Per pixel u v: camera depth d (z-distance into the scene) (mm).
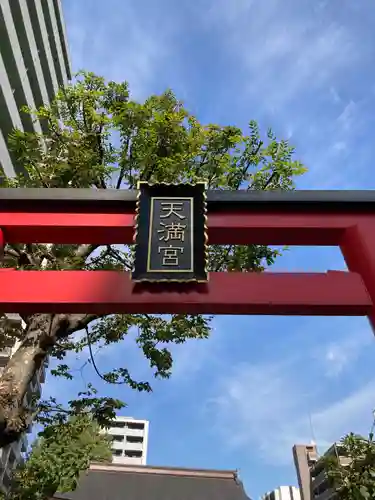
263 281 4938
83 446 9086
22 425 6242
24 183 9781
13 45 25734
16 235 5719
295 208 5758
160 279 4848
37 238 5762
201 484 23625
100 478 22453
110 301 4738
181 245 5211
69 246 9227
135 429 71688
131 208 5809
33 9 29875
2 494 8945
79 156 9375
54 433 8258
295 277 4984
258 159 9906
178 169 9680
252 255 9664
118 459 67688
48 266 8727
